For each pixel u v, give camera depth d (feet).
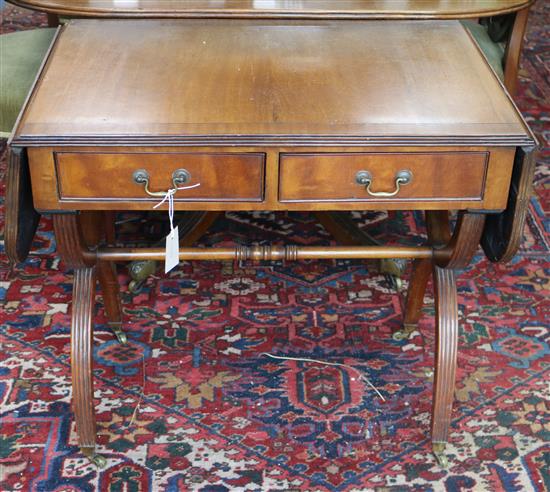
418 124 6.06
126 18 8.18
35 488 6.85
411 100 6.39
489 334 8.63
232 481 6.96
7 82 8.63
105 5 8.26
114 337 8.50
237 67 6.80
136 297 9.05
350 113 6.18
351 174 6.07
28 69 8.82
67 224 6.32
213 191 6.11
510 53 9.44
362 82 6.63
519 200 6.15
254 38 7.36
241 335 8.56
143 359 8.22
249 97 6.34
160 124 5.96
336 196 6.17
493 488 6.93
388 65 6.92
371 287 9.30
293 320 8.78
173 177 6.00
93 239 7.77
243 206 6.19
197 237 9.45
